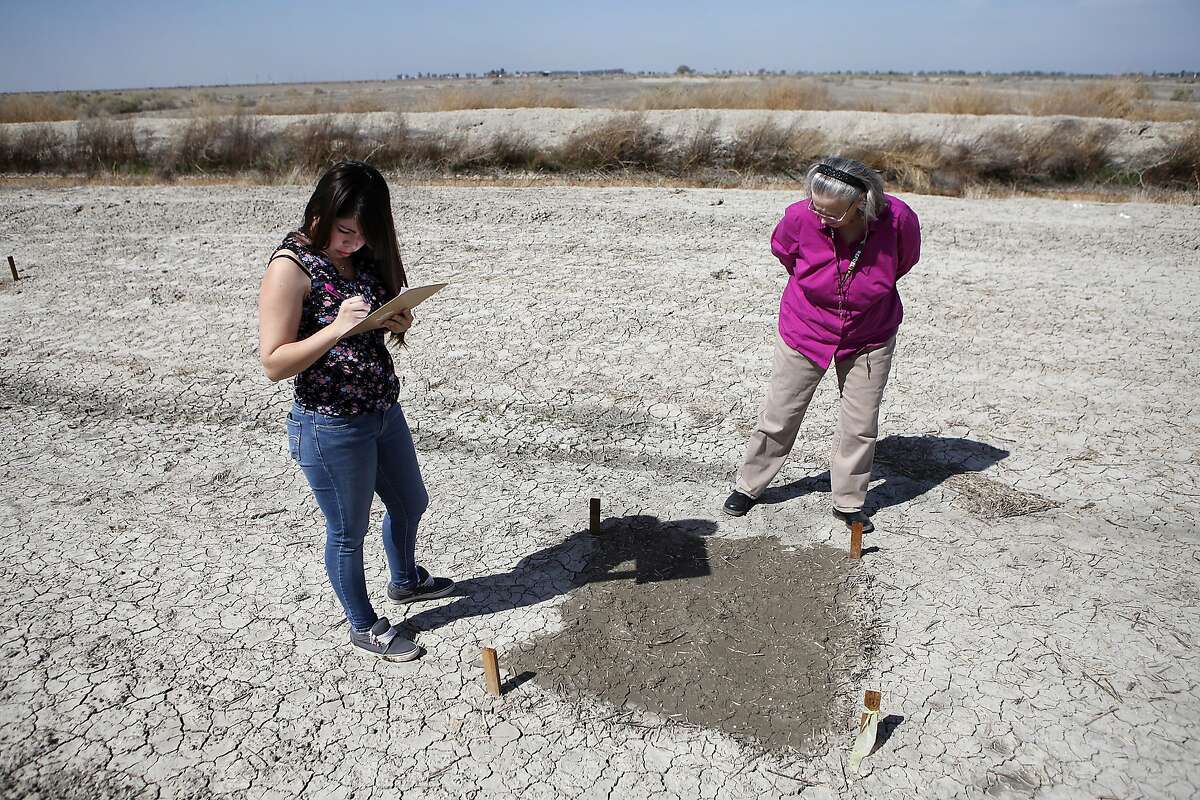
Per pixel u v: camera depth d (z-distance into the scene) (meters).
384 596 3.51
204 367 5.78
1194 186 12.00
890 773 2.64
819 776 2.63
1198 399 5.06
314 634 3.29
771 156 13.33
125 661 3.14
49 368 5.78
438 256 8.05
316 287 2.52
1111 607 3.32
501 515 4.08
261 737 2.80
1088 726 2.77
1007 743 2.72
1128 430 4.72
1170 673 2.98
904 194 11.33
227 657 3.17
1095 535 3.79
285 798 2.58
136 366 5.80
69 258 8.23
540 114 18.84
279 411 5.18
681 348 5.95
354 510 2.81
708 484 4.33
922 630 3.24
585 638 3.24
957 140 13.46
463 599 3.49
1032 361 5.65
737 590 3.50
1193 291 6.88
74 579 3.61
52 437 4.88
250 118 16.09
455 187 11.90
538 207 9.90
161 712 2.90
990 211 9.75
